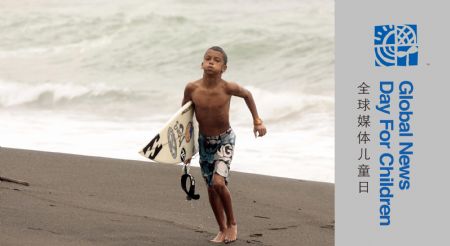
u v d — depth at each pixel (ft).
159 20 261.24
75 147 139.54
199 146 76.28
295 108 167.12
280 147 138.31
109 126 161.89
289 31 238.68
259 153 134.21
